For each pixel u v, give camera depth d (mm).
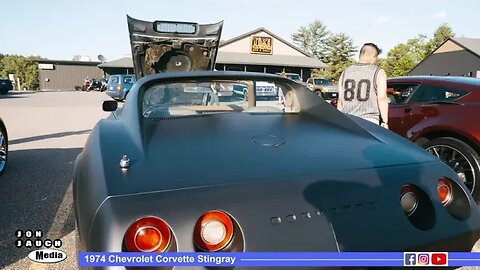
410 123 4277
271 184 1527
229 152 1776
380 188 1650
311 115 2473
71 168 5078
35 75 57062
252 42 38469
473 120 3672
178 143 1859
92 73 47562
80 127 9828
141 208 1360
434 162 1900
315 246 1443
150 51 6180
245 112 2535
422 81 4363
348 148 1942
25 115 12930
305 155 1812
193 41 6266
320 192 1554
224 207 1415
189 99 2756
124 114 2346
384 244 1536
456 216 1753
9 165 5238
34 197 3844
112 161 1642
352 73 4000
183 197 1413
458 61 40531
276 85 2766
